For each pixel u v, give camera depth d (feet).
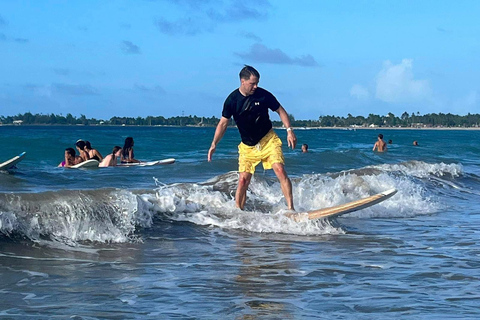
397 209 31.63
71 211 21.94
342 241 22.53
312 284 15.98
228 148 108.37
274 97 25.03
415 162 52.54
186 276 16.71
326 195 31.32
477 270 17.80
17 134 200.34
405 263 18.69
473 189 45.62
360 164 68.74
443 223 27.89
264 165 26.08
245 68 24.26
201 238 22.57
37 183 39.88
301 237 23.26
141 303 14.02
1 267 17.25
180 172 49.42
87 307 13.62
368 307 13.84
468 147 125.29
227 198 28.48
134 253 19.76
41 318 12.73
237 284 15.88
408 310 13.64
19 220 20.79
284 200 30.37
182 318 12.92
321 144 156.35
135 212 23.67
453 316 13.23
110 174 46.03
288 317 13.07
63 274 16.71
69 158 56.80
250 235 23.44
